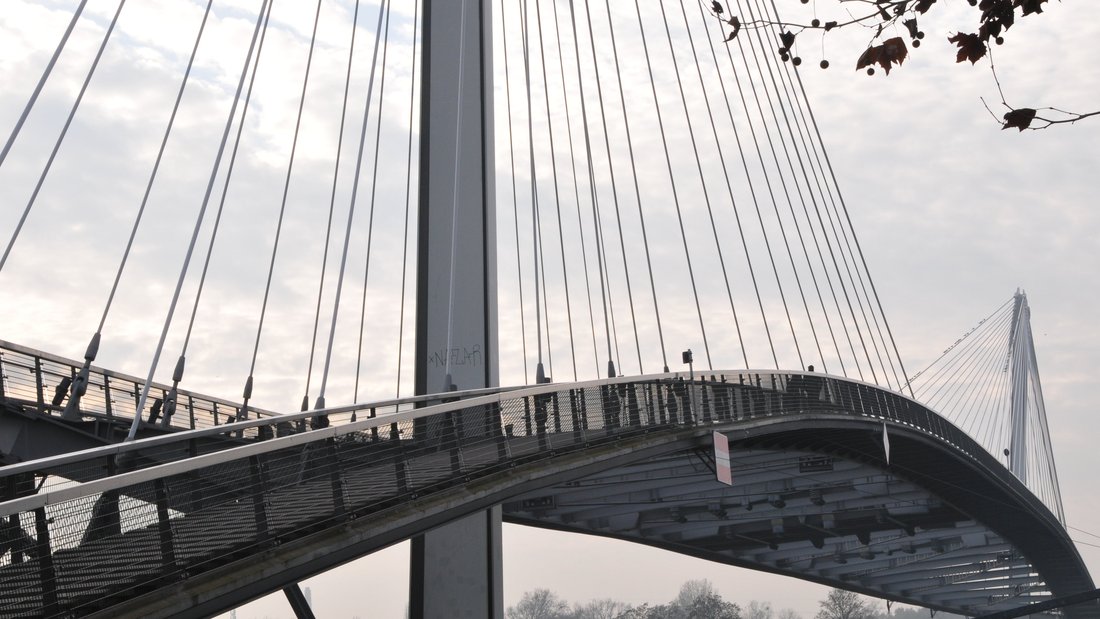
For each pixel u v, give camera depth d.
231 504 10.02
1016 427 77.31
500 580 19.89
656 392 21.59
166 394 19.02
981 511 47.00
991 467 46.69
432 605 19.48
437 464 13.62
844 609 92.50
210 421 20.33
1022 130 5.05
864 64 5.16
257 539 10.23
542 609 110.69
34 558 7.97
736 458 33.34
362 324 23.14
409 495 12.77
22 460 15.45
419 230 22.23
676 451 21.39
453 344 21.53
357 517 11.71
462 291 21.81
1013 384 79.88
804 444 33.78
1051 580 57.69
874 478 40.25
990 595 56.94
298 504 10.88
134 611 8.62
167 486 9.38
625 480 30.36
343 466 11.82
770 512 37.91
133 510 8.96
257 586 9.94
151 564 8.99
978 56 5.09
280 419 12.09
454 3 23.34
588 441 18.06
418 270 22.09
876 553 46.50
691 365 24.33
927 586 54.00
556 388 17.41
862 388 35.75
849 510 40.81
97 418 16.70
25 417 15.60
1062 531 54.41
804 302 45.03
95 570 8.45
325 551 10.85
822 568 47.72
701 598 88.88
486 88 23.03
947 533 48.72
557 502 31.03
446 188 22.36
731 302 35.41
